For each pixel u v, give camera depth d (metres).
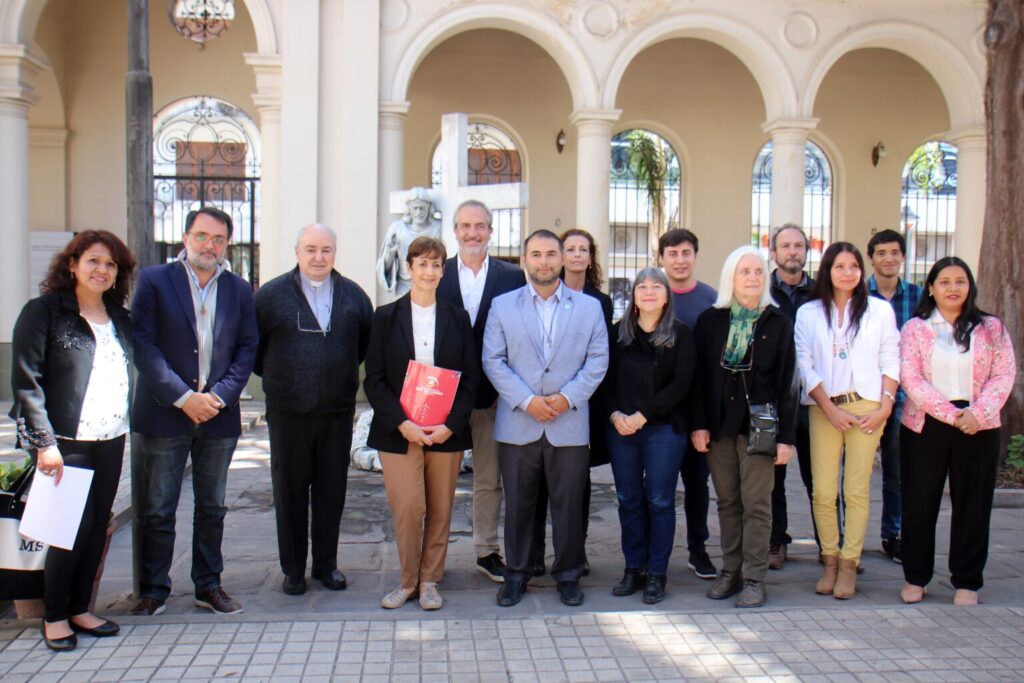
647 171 14.54
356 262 10.93
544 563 4.70
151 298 3.86
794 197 11.62
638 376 4.21
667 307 4.21
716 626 3.83
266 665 3.38
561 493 4.16
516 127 14.08
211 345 3.94
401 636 3.69
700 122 14.55
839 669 3.39
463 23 11.09
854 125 14.75
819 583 4.43
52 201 13.27
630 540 4.35
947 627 3.84
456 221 4.62
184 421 3.90
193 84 13.65
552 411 4.05
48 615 3.53
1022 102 7.02
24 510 3.51
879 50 14.67
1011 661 3.47
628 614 3.96
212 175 13.79
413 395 4.03
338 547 4.94
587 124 11.30
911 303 5.21
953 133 12.10
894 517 5.04
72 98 13.31
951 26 11.77
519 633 3.73
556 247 4.11
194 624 3.80
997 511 6.18
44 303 3.51
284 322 4.12
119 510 5.52
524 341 4.13
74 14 13.29
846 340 4.34
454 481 4.18
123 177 13.45
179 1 13.60
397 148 11.09
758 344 4.14
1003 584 4.60
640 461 4.31
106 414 3.64
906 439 4.30
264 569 4.74
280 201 11.01
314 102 10.85
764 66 11.61
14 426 8.96
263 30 11.02
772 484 4.20
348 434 4.36
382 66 10.98
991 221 7.27
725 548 4.32
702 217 14.59
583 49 11.25
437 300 4.17
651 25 11.31
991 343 4.22
